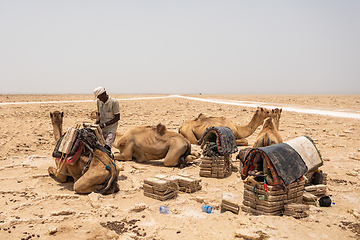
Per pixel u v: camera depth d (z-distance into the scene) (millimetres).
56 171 6816
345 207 5848
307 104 43156
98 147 6676
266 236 4527
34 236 4453
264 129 7973
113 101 7703
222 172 7715
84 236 4500
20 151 10422
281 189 5281
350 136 14641
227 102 49625
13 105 30953
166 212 5398
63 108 29562
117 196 6156
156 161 9477
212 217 5215
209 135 8086
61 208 5527
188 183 6453
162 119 21484
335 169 8766
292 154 5609
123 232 4629
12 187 6664
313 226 4934
